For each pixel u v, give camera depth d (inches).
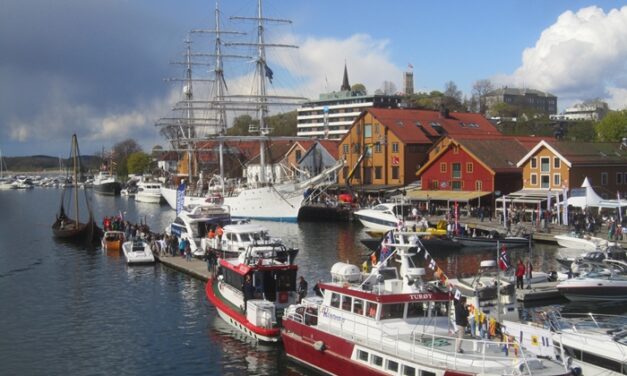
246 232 1999.3
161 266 2223.2
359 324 1083.3
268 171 4692.4
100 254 2549.2
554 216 2893.7
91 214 2977.4
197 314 1578.5
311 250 2522.1
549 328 1170.6
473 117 4675.2
